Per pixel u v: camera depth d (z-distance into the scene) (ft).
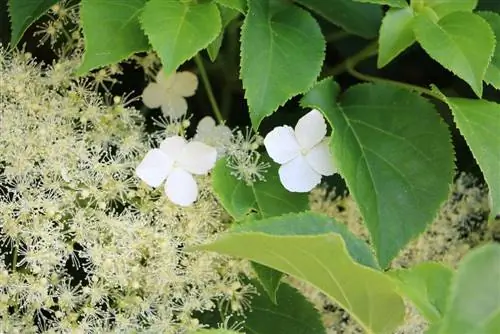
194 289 2.28
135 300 2.26
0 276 2.23
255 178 2.27
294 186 2.26
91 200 2.28
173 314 2.30
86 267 2.26
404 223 2.23
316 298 2.41
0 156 2.28
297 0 2.38
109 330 2.25
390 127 2.28
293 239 2.01
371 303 2.09
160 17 2.16
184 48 2.15
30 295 2.23
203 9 2.19
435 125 2.27
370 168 2.25
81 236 2.25
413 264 2.47
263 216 2.23
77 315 2.25
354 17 2.41
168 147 2.26
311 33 2.25
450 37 2.23
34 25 2.37
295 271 2.10
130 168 2.29
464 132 2.20
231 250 2.09
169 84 2.37
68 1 2.35
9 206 2.24
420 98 2.28
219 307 2.31
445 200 2.24
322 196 2.41
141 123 2.34
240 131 2.30
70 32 2.35
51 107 2.31
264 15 2.25
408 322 2.38
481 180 2.52
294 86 2.20
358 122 2.28
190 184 2.26
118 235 2.25
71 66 2.34
